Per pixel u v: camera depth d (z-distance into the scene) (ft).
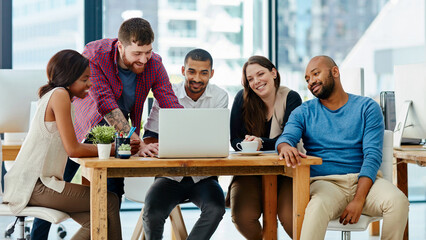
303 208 7.87
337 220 8.21
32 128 8.27
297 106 10.15
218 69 17.63
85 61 8.55
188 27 17.46
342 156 8.81
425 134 10.68
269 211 9.26
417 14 18.24
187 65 10.11
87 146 8.27
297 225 7.85
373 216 8.31
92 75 9.43
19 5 16.69
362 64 18.13
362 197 8.12
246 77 10.14
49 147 8.27
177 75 17.39
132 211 17.80
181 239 10.07
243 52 17.75
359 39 18.13
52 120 8.29
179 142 7.58
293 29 17.93
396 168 11.02
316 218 7.70
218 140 7.67
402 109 11.00
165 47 17.33
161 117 7.55
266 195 9.26
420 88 10.68
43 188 8.20
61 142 8.36
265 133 10.18
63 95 8.20
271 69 10.16
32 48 16.80
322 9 18.02
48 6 16.89
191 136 7.61
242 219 9.50
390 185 8.21
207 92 10.50
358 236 13.74
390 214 7.93
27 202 8.13
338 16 18.08
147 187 10.37
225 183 17.47
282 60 17.88
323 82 8.89
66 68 8.38
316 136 8.99
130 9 17.20
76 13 17.03
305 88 17.99
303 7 17.95
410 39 18.25
